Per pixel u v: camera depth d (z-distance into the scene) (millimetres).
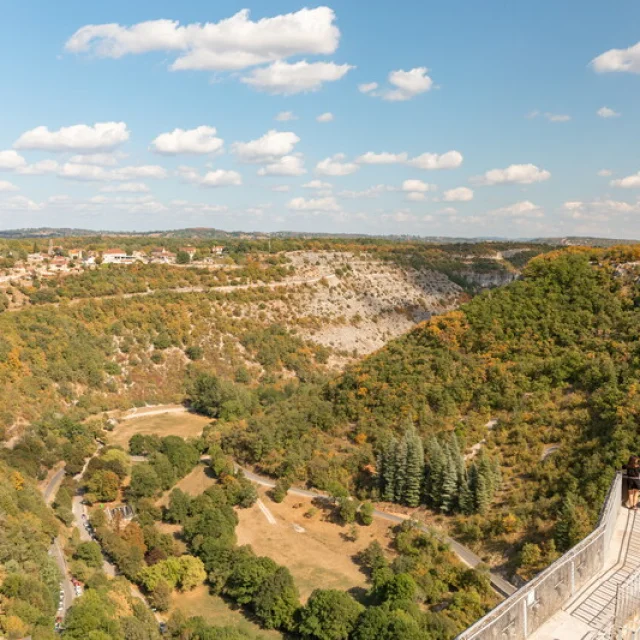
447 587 74875
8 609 62469
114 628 64062
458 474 89125
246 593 78250
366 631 63938
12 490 93062
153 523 99562
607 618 21641
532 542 76375
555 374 94812
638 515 28109
